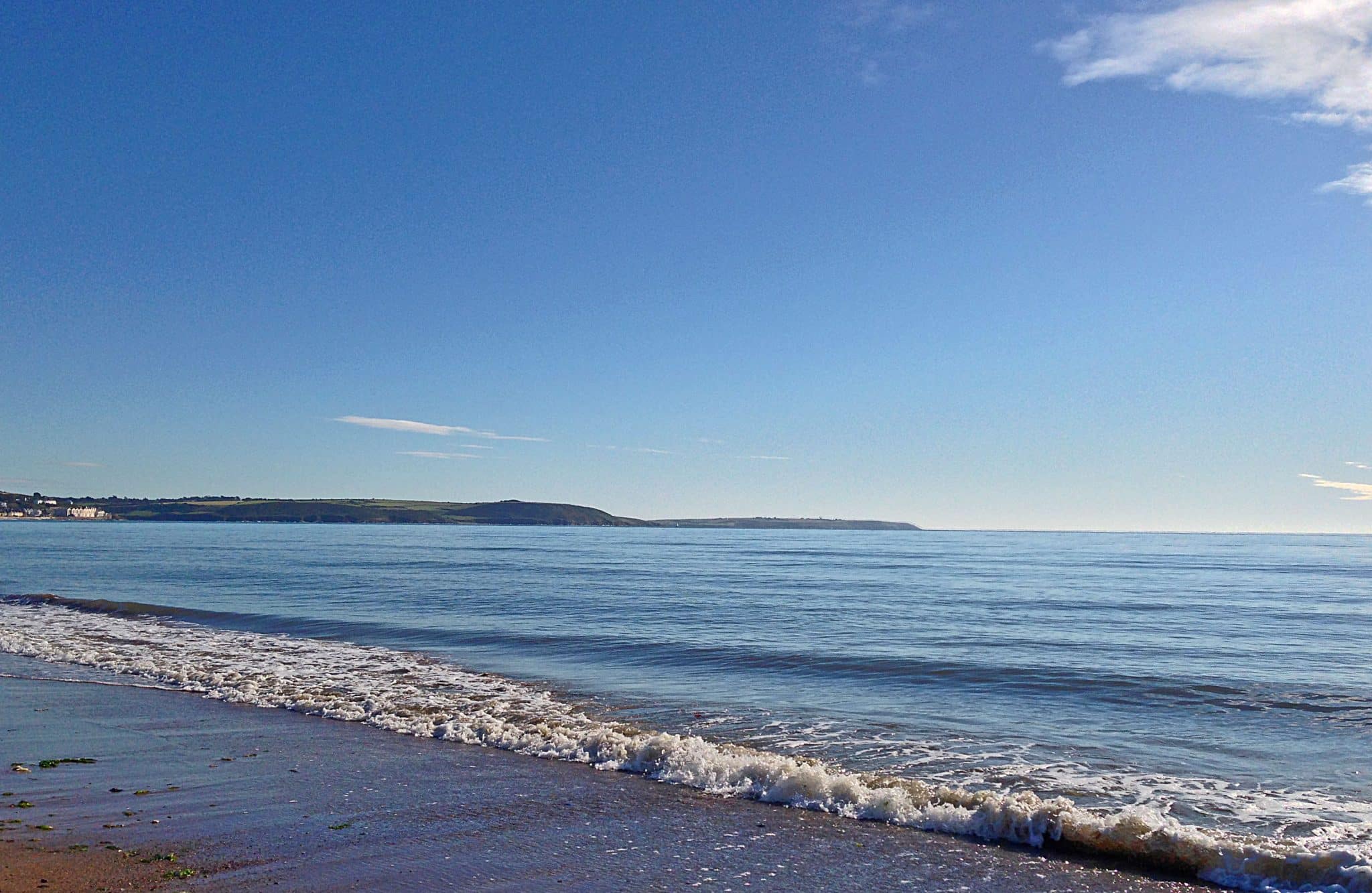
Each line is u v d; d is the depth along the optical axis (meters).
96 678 21.44
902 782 12.30
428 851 9.66
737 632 31.50
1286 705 19.03
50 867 8.91
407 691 19.84
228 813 10.97
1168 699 19.77
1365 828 11.03
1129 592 55.81
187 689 20.06
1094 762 14.24
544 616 37.00
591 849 9.83
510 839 10.13
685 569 81.25
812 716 17.64
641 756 13.66
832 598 48.81
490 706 18.27
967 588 58.53
